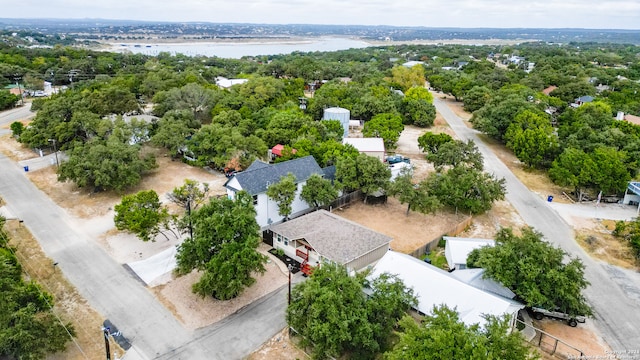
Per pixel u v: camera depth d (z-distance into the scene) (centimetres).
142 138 6050
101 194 4944
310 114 8275
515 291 2880
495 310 2567
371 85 10331
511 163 6562
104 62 13112
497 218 4653
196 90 7869
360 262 3372
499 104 7694
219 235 2933
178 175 5625
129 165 4978
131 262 3538
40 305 2545
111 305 2984
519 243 3008
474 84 11138
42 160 6038
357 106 8481
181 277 3353
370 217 4544
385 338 2445
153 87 9281
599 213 4841
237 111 7312
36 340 2236
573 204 5081
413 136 8006
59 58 14038
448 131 8381
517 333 2003
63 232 4028
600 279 3528
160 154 6438
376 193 4850
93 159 4850
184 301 3064
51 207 4575
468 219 4378
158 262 3544
